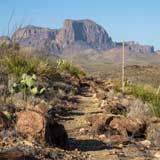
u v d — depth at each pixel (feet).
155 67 338.34
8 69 58.34
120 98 63.10
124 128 38.50
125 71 308.60
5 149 28.09
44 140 30.96
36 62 67.56
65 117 46.14
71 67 87.61
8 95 47.57
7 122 32.17
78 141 35.73
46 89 56.03
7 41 66.95
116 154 32.07
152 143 36.50
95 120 41.09
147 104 51.13
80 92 68.74
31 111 32.22
